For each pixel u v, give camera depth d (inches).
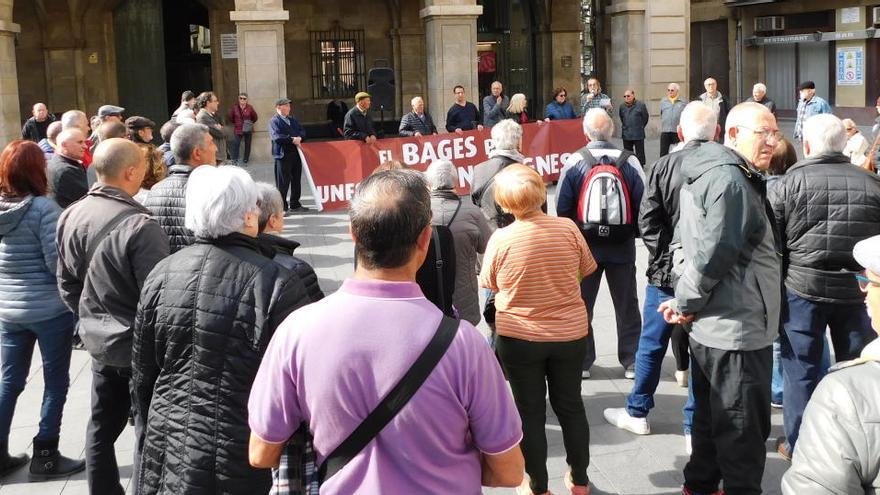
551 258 177.2
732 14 1343.5
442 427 92.7
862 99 1165.1
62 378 206.7
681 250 170.2
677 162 195.0
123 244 164.6
